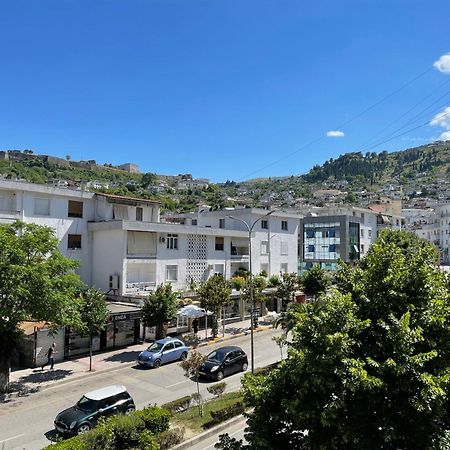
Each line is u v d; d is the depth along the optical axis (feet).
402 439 24.88
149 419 47.98
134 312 101.14
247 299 132.98
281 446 28.50
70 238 112.47
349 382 23.79
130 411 53.01
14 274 67.97
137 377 80.74
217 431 53.52
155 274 119.24
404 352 24.43
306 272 148.56
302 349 26.81
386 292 28.22
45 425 57.41
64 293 74.84
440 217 285.23
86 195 115.44
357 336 27.07
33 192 104.12
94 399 55.26
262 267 159.94
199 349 104.58
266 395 29.12
